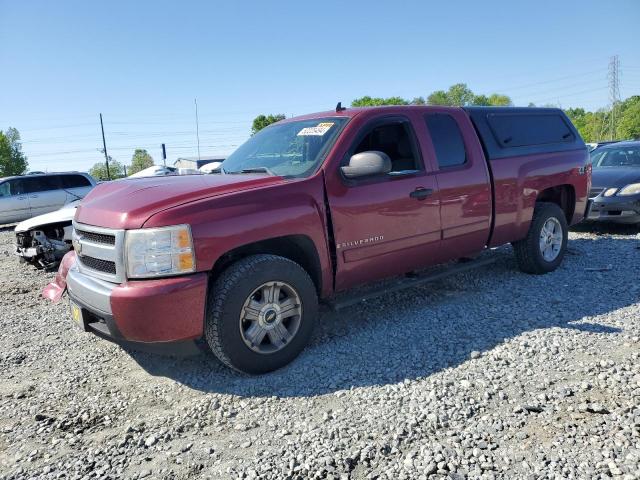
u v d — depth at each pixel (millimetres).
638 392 3000
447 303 4953
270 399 3264
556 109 6242
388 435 2746
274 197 3613
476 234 4977
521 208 5387
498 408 2961
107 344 4496
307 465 2521
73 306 3719
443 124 4801
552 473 2357
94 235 3570
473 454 2543
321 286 3936
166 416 3166
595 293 4980
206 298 3320
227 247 3365
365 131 4230
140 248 3213
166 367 3902
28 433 3053
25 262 9023
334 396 3248
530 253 5648
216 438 2877
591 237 8016
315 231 3781
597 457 2447
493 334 4066
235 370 3584
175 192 3502
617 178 8422
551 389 3133
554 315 4410
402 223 4305
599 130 97750
